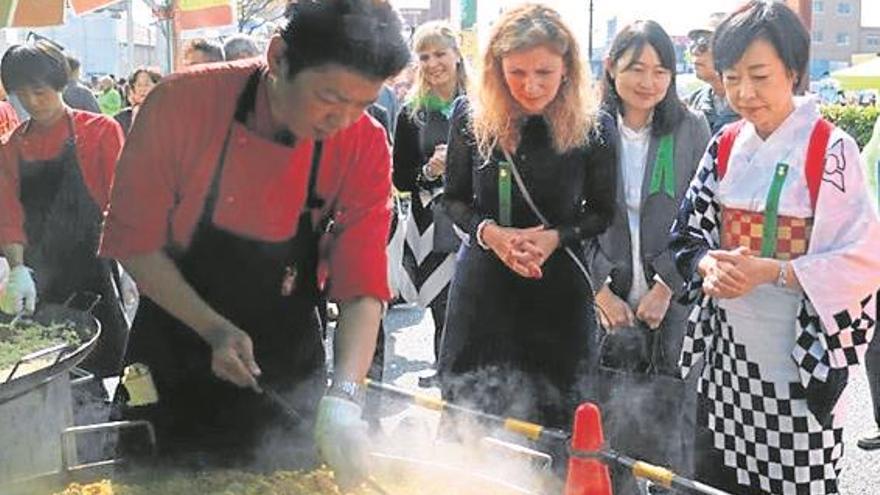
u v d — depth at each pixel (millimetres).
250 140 1889
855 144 2312
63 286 3650
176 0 9500
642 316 3115
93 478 2004
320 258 2086
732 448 2445
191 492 1872
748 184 2367
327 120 1749
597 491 1839
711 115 4148
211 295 1988
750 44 2264
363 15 1639
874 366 4281
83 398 3240
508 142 2748
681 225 2543
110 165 3598
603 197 2797
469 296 2832
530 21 2650
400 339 6234
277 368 2080
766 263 2268
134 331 2123
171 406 2102
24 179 3578
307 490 1863
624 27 3201
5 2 5434
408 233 4344
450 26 4328
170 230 1944
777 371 2342
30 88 3480
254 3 16672
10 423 2381
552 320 2781
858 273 2238
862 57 27438
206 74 1893
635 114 3209
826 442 2346
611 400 3094
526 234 2713
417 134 4246
